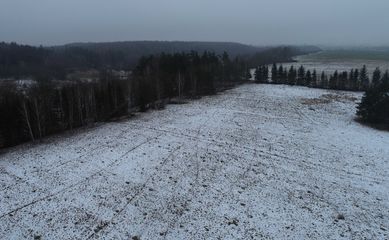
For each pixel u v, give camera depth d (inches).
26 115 1249.4
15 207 782.5
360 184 932.6
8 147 1229.7
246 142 1269.7
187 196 846.5
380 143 1285.7
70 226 711.1
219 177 958.4
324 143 1275.8
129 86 1786.4
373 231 711.7
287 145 1244.5
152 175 962.7
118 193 853.2
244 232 700.7
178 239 674.8
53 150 1167.0
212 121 1571.1
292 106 1936.5
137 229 705.6
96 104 1624.0
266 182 932.6
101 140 1279.5
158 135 1343.5
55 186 887.1
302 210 789.9
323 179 959.6
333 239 684.1
